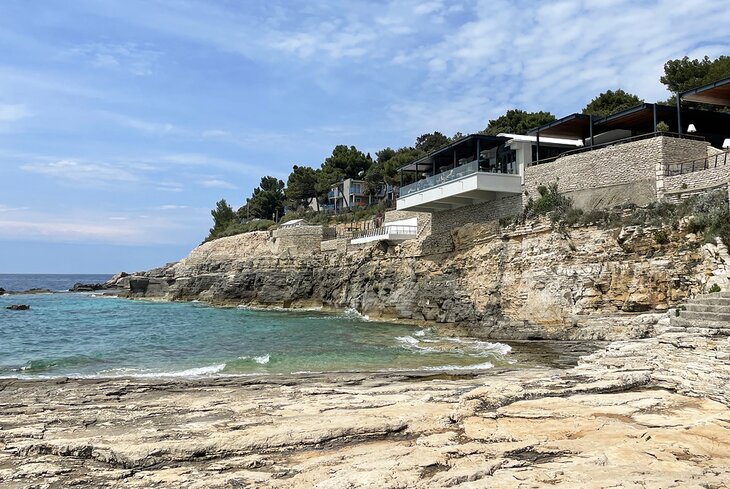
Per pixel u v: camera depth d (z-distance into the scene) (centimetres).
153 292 8000
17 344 3055
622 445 901
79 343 3056
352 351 2556
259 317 4784
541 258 2969
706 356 1296
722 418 1035
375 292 4828
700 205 2300
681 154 2677
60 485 853
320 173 10194
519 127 6291
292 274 6091
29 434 1099
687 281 2269
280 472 868
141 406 1349
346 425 1062
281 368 2117
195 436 1040
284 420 1153
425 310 4009
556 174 3183
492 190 3381
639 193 2689
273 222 8781
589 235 2733
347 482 785
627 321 2461
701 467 797
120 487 836
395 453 916
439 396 1367
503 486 734
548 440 942
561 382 1345
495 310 3259
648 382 1324
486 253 3425
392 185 8231
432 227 4412
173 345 2881
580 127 3438
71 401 1466
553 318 2838
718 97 2820
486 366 2102
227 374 1989
